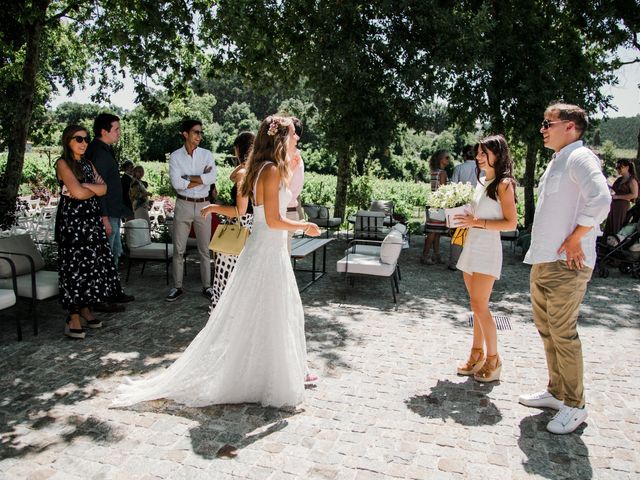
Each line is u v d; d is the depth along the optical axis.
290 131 3.45
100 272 4.84
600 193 3.02
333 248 10.45
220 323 3.60
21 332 4.87
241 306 3.54
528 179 13.37
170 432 3.24
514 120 11.06
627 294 7.35
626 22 10.96
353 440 3.21
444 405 3.73
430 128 11.21
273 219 3.38
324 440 3.20
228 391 3.59
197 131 6.06
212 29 8.98
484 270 3.89
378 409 3.64
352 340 5.08
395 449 3.12
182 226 6.14
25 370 4.11
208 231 6.25
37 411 3.46
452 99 11.27
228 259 4.60
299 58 10.38
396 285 7.08
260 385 3.62
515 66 10.66
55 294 4.95
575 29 11.98
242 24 8.80
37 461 2.89
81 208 4.70
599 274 8.56
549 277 3.32
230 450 3.05
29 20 7.67
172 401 3.63
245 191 3.54
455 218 3.94
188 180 6.04
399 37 9.68
